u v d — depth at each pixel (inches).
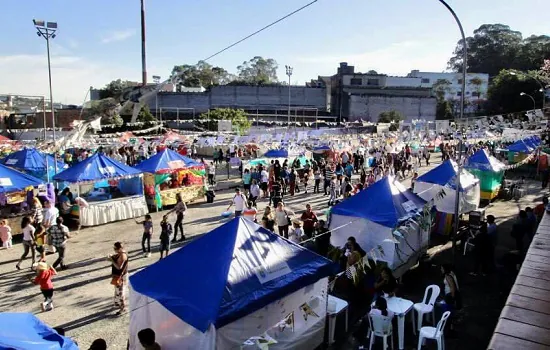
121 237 621.0
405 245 471.8
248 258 285.7
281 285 282.5
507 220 697.0
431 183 667.4
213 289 262.4
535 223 503.5
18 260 515.5
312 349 320.2
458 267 497.0
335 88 3243.1
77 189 709.9
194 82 4522.6
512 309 200.5
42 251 487.5
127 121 1804.9
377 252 415.8
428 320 352.2
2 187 613.6
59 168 935.7
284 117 3065.9
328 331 337.4
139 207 750.5
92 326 356.8
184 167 826.2
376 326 312.7
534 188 978.1
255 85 3152.1
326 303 330.6
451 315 340.8
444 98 3639.3
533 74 1964.8
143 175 795.4
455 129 907.4
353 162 1233.4
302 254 316.5
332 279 384.2
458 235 569.9
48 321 364.5
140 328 294.7
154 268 299.9
